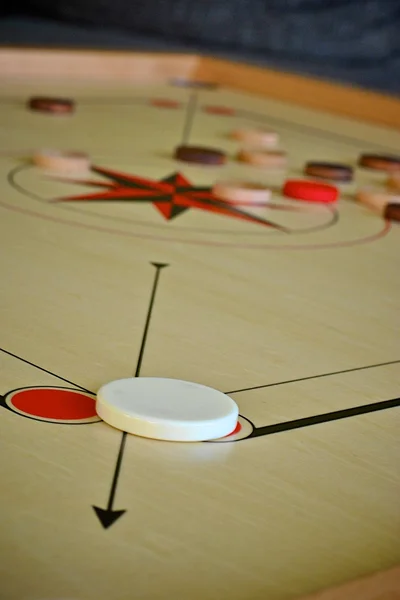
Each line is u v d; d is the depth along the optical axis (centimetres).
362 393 42
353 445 38
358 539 31
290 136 93
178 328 46
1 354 41
